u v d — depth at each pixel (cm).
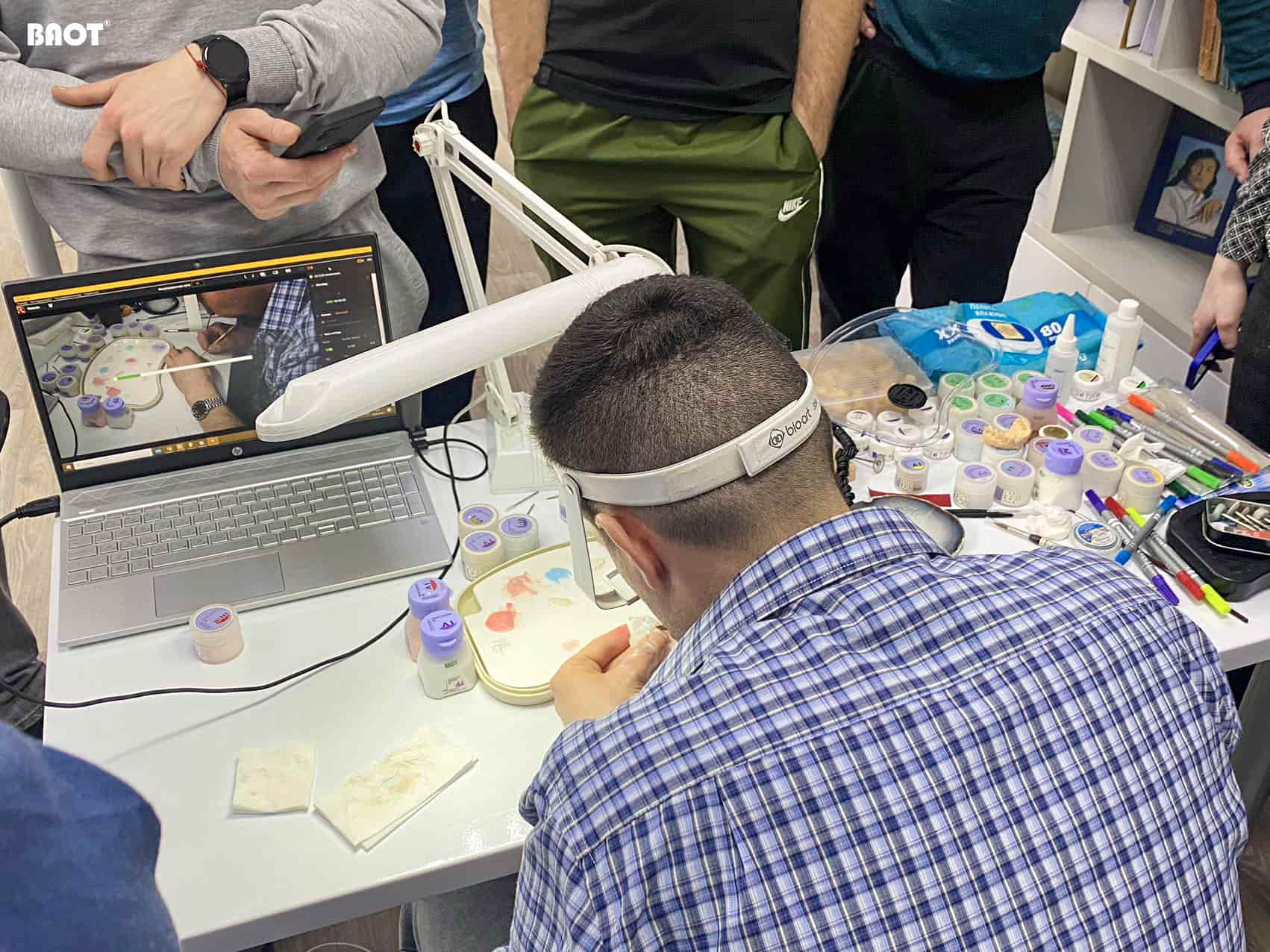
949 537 134
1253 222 179
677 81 195
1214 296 189
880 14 205
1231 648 125
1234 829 77
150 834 47
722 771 67
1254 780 163
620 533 83
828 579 75
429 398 229
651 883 65
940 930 66
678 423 76
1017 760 70
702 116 198
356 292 140
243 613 131
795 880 66
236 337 138
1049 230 285
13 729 43
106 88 133
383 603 132
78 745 115
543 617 127
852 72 215
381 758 113
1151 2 238
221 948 101
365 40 144
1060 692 72
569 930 66
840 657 72
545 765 73
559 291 119
